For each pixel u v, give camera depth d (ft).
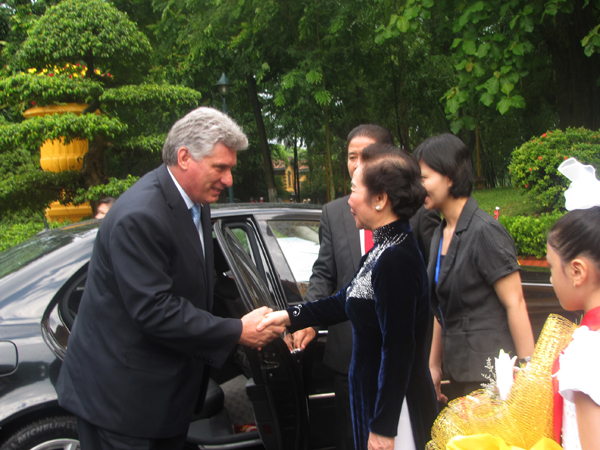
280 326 6.42
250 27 38.75
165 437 5.83
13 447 6.93
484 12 20.68
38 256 8.21
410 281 5.15
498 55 20.59
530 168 23.62
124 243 5.59
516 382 3.95
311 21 35.70
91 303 5.94
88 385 5.76
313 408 8.70
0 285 7.72
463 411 4.18
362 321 5.56
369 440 5.32
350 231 7.84
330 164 39.99
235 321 6.05
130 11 48.01
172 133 6.14
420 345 5.48
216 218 9.30
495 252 6.27
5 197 25.76
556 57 30.01
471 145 76.64
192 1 37.96
